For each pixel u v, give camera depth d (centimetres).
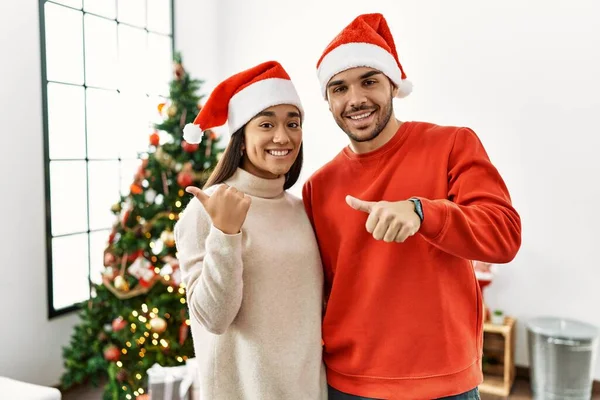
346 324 120
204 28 437
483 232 99
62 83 321
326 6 395
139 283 261
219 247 102
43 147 303
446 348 112
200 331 122
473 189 109
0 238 279
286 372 115
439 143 119
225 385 117
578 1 308
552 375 295
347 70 118
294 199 137
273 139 121
